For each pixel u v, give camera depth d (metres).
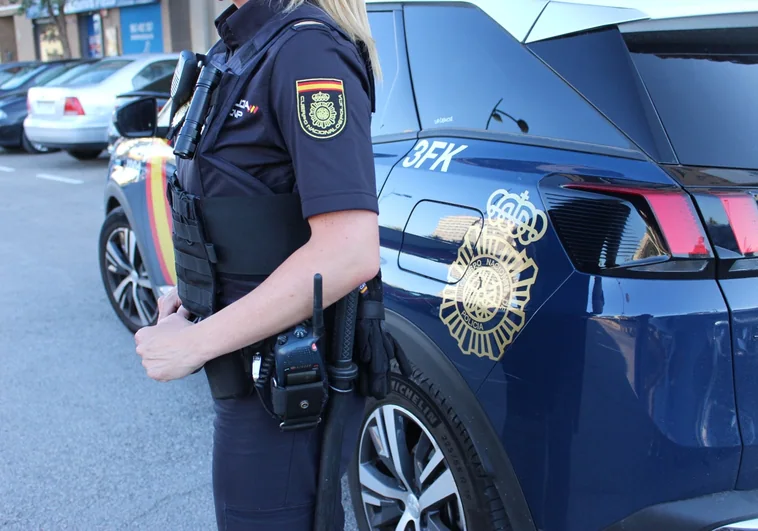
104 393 3.37
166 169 3.31
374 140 2.24
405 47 2.25
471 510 1.73
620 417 1.42
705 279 1.40
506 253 1.62
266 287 1.14
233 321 1.15
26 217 7.36
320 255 1.11
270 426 1.30
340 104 1.12
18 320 4.34
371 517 2.19
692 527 1.39
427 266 1.85
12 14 24.81
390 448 2.01
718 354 1.40
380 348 1.36
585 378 1.46
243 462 1.32
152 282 3.67
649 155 1.52
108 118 9.84
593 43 1.72
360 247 1.12
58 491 2.59
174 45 19.06
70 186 9.18
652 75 1.62
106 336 4.09
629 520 1.45
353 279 1.13
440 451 1.81
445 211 1.82
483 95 1.94
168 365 1.20
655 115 1.56
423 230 1.88
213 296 1.25
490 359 1.65
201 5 17.95
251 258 1.21
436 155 1.95
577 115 1.68
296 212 1.19
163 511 2.49
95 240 6.42
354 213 1.12
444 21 2.15
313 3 1.23
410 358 1.85
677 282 1.39
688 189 1.43
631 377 1.40
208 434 3.01
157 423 3.09
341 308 1.26
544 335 1.52
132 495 2.58
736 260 1.41
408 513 1.99
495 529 1.69
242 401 1.30
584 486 1.49
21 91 12.27
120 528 2.39
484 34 2.00
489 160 1.78
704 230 1.40
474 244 1.71
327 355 1.28
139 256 3.85
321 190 1.10
